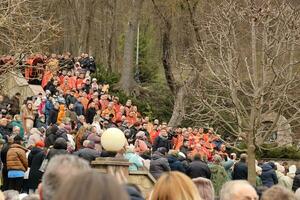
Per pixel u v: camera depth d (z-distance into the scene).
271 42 40.19
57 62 56.81
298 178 33.38
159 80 77.69
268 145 53.66
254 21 40.06
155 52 78.56
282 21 41.78
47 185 7.96
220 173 33.50
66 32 80.38
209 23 48.38
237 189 10.34
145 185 29.56
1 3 41.56
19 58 43.44
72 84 54.66
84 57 63.31
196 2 63.16
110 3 82.50
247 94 37.25
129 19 71.25
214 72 45.22
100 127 44.72
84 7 80.06
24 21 44.25
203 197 12.27
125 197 5.81
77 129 41.72
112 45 83.44
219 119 46.00
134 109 50.09
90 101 49.19
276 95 40.75
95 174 5.94
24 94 58.62
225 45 45.44
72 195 5.77
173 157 32.12
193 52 60.31
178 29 65.81
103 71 72.12
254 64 38.91
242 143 50.12
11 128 37.59
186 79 57.44
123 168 21.73
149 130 47.59
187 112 61.44
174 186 9.02
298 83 45.84
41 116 44.12
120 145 22.11
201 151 41.56
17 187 30.06
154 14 70.94
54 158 8.18
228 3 47.16
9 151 30.03
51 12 71.50
